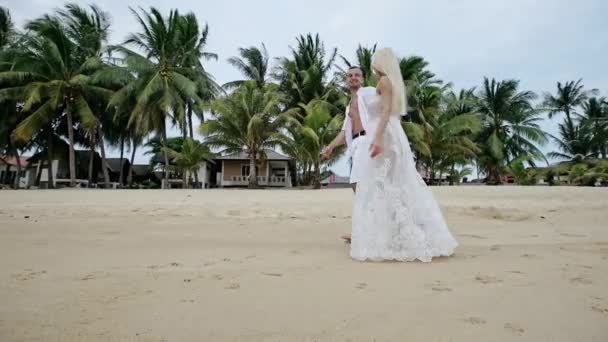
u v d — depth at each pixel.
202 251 2.80
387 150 2.81
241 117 20.41
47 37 20.61
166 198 8.71
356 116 3.29
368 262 2.47
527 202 7.34
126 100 22.53
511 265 2.36
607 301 1.61
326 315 1.44
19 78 20.48
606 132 32.44
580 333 1.27
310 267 2.30
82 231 3.85
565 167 33.28
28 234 3.63
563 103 36.91
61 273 2.10
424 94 25.80
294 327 1.32
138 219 4.96
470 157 32.09
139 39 22.78
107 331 1.28
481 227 4.34
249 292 1.75
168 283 1.90
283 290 1.78
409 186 2.75
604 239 3.43
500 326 1.33
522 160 28.72
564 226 4.42
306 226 4.34
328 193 11.08
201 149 22.33
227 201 7.73
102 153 23.62
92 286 1.83
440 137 25.97
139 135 27.06
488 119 32.09
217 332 1.27
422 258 2.50
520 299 1.65
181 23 24.33
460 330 1.29
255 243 3.19
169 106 20.52
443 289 1.81
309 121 18.44
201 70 24.89
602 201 7.40
